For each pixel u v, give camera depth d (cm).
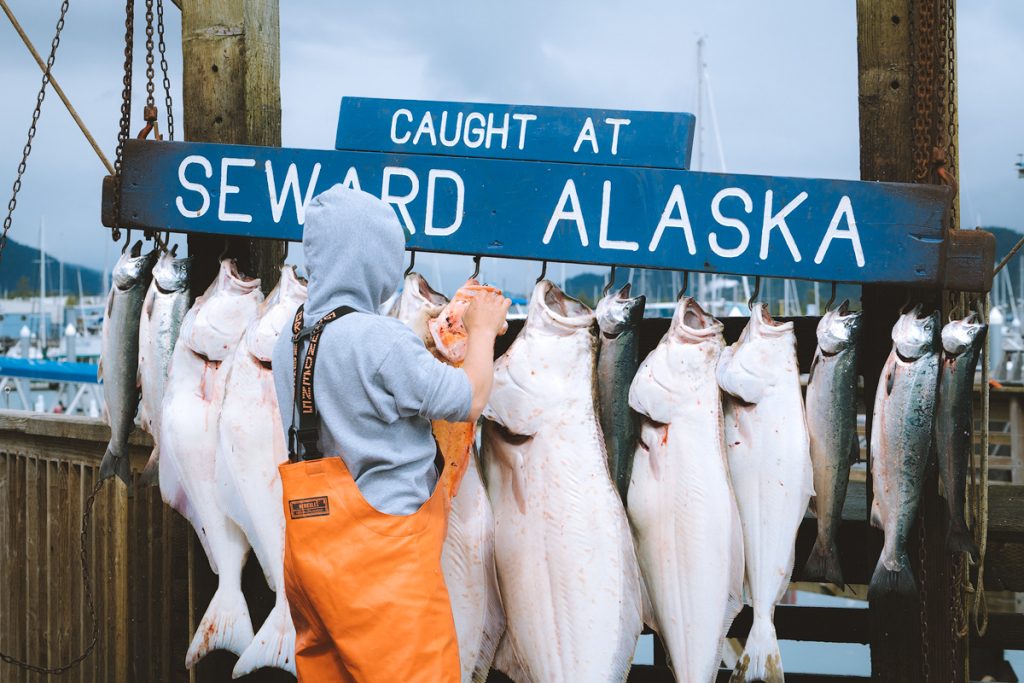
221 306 275
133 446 373
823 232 246
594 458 252
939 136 250
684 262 254
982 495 254
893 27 257
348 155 272
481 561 254
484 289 230
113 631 362
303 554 195
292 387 209
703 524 250
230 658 305
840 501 251
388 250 207
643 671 308
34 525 401
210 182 282
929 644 255
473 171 265
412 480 201
